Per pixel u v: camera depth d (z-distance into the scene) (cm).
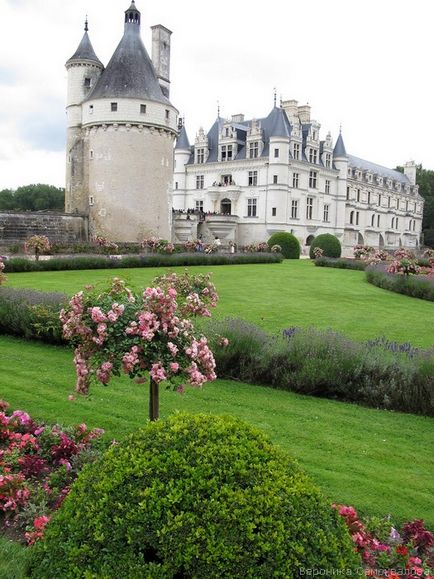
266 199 5697
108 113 4109
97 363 560
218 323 1042
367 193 7594
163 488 304
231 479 307
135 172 4178
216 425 343
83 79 4466
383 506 522
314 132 6122
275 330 1379
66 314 565
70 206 4606
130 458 326
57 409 762
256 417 765
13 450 562
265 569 279
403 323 1572
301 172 5925
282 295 2044
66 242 3988
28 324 1189
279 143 5559
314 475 579
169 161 4406
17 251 3453
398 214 8469
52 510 479
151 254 3359
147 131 4191
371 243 7775
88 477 335
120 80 4138
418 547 446
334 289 2336
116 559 292
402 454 661
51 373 953
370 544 426
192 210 5503
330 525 310
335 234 6625
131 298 566
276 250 4419
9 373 945
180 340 556
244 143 6072
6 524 467
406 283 2272
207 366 565
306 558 286
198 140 6272
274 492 304
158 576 284
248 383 955
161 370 523
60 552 308
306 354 943
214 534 286
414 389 844
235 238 5884
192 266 3350
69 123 4541
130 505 303
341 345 956
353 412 822
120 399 818
